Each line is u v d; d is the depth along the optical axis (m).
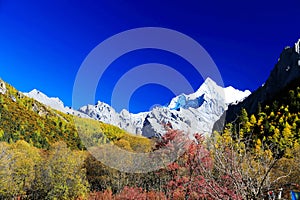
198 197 10.34
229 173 5.51
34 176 36.09
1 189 34.34
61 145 40.00
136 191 19.30
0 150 37.19
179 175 13.77
